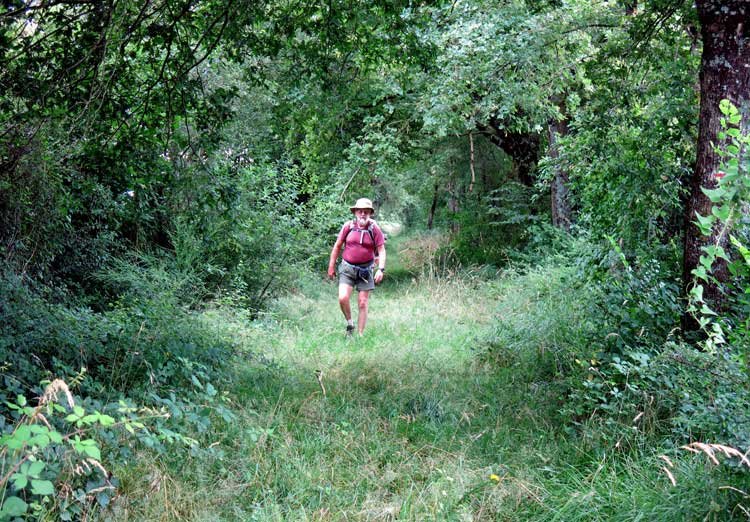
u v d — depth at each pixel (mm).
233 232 8031
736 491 2561
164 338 4750
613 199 5609
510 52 7785
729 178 2398
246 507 2885
